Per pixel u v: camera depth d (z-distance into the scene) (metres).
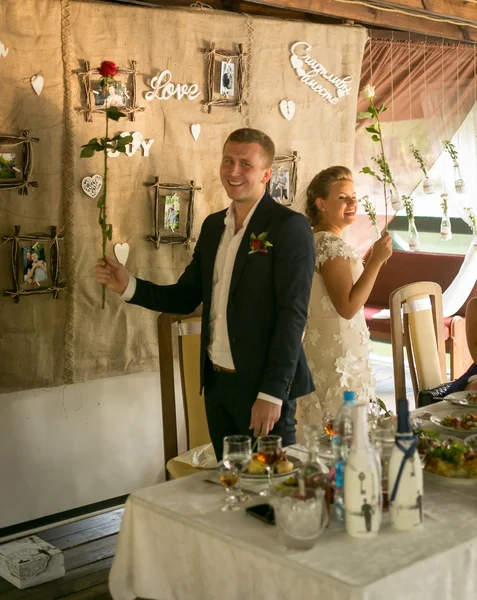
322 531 1.77
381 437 2.06
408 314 3.73
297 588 1.67
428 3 4.39
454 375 6.01
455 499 2.03
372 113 3.80
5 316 3.15
